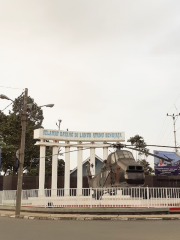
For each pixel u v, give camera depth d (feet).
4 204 77.51
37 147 169.17
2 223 44.27
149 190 61.57
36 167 176.65
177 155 136.05
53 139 105.09
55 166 104.83
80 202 59.72
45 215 54.39
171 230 34.88
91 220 48.19
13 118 159.94
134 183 55.31
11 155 151.84
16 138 155.94
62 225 40.86
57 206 61.62
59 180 126.82
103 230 35.24
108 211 54.08
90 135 108.68
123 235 31.07
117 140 108.37
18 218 54.03
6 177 117.39
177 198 57.72
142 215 52.29
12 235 31.53
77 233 32.76
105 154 107.55
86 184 130.11
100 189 60.13
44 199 62.85
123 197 55.77
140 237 29.63
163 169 133.49
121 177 56.18
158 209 54.44
